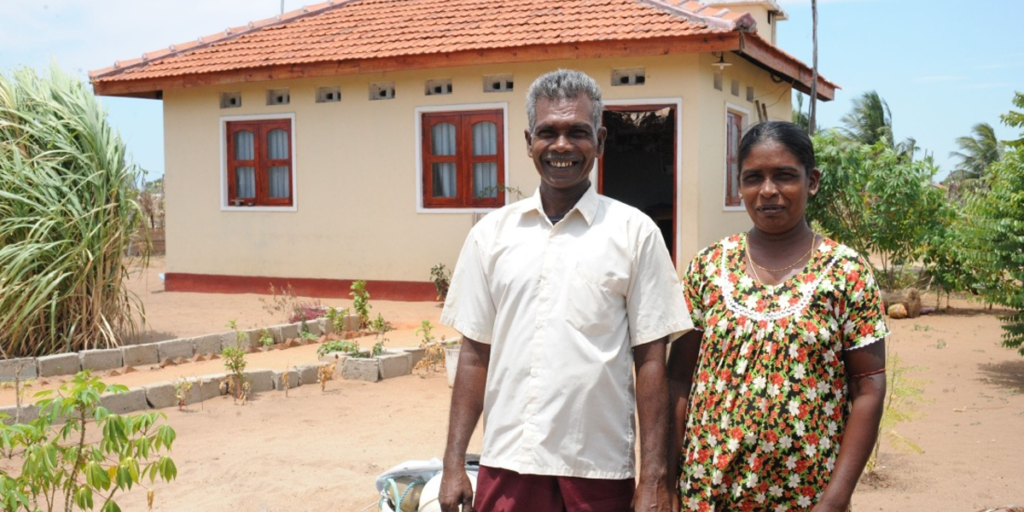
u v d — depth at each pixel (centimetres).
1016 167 796
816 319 261
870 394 261
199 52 1514
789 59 1360
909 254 1318
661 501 275
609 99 1230
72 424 386
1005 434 621
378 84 1372
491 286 295
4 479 349
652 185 1814
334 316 1091
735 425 265
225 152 1483
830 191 1276
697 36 1133
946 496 496
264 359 923
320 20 1550
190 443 623
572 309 279
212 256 1505
